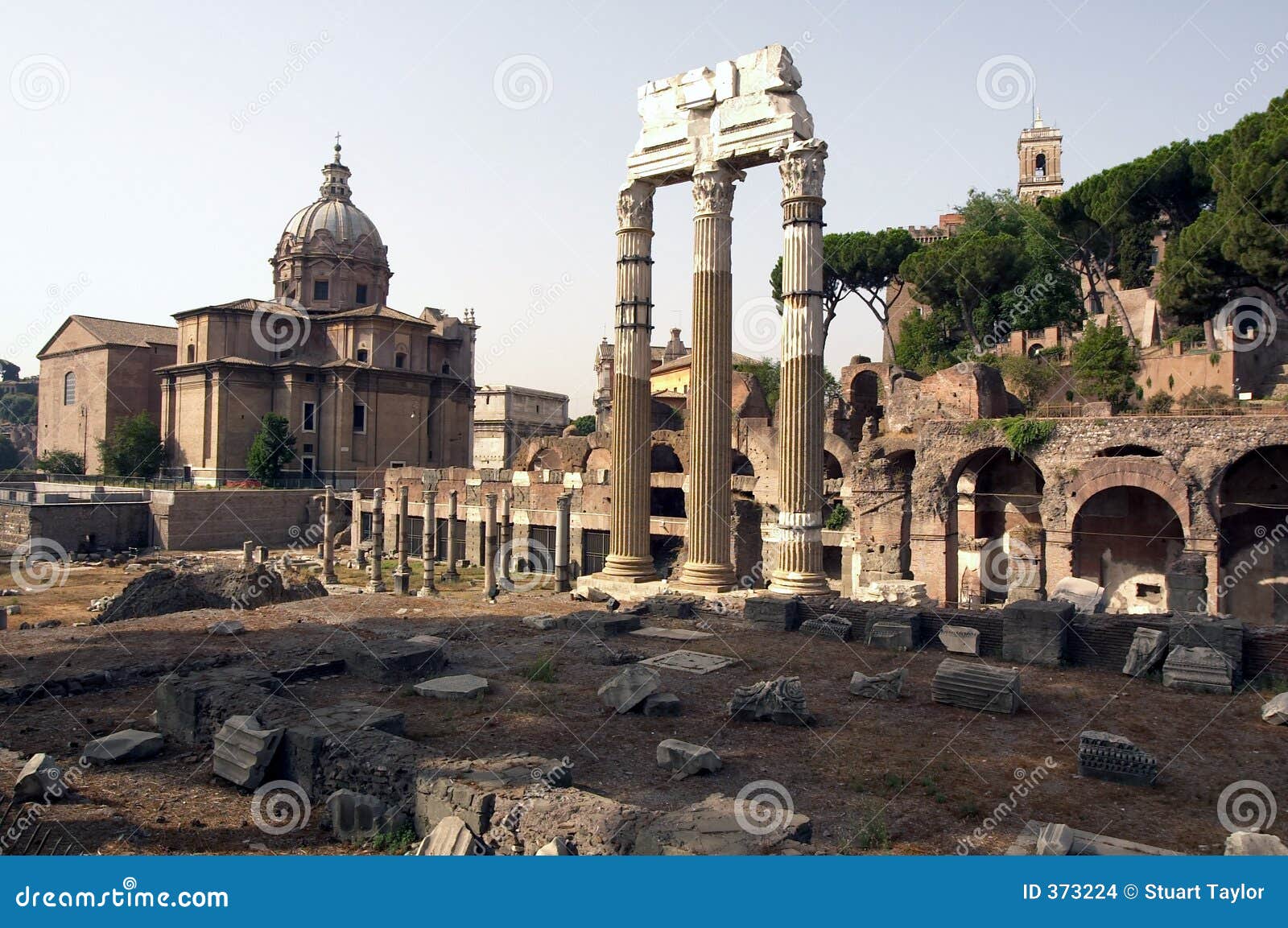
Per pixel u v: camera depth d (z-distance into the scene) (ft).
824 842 36.96
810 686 64.80
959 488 148.97
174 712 53.47
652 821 35.01
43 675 63.57
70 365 353.51
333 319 323.16
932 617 79.77
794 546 96.02
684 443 189.88
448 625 85.56
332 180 368.68
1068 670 70.23
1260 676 64.75
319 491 280.92
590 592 106.01
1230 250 152.97
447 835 34.73
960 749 50.06
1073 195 240.32
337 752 43.78
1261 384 182.80
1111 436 126.11
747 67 100.94
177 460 311.88
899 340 260.42
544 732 51.93
